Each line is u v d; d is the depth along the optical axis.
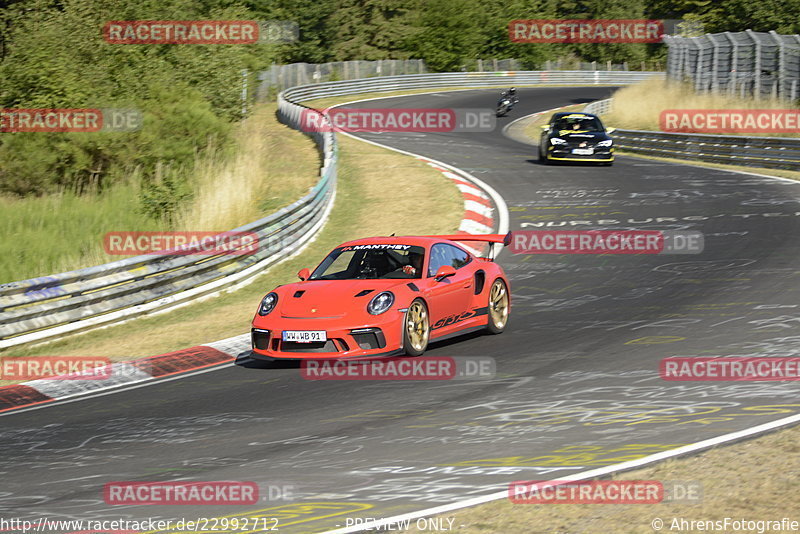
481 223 57.50
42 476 20.39
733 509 15.20
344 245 33.06
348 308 28.62
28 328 36.66
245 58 128.12
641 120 124.19
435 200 65.12
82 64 84.94
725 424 20.70
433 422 22.53
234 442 22.03
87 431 24.09
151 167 72.75
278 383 27.62
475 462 19.25
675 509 15.39
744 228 51.78
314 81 174.62
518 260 46.97
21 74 75.06
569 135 83.31
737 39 121.00
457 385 25.95
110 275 40.16
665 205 61.09
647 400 23.28
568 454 19.31
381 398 25.09
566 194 67.44
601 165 84.69
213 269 45.50
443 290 30.55
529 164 85.81
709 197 63.62
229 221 58.03
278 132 103.75
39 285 37.06
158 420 24.62
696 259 44.28
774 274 39.66
